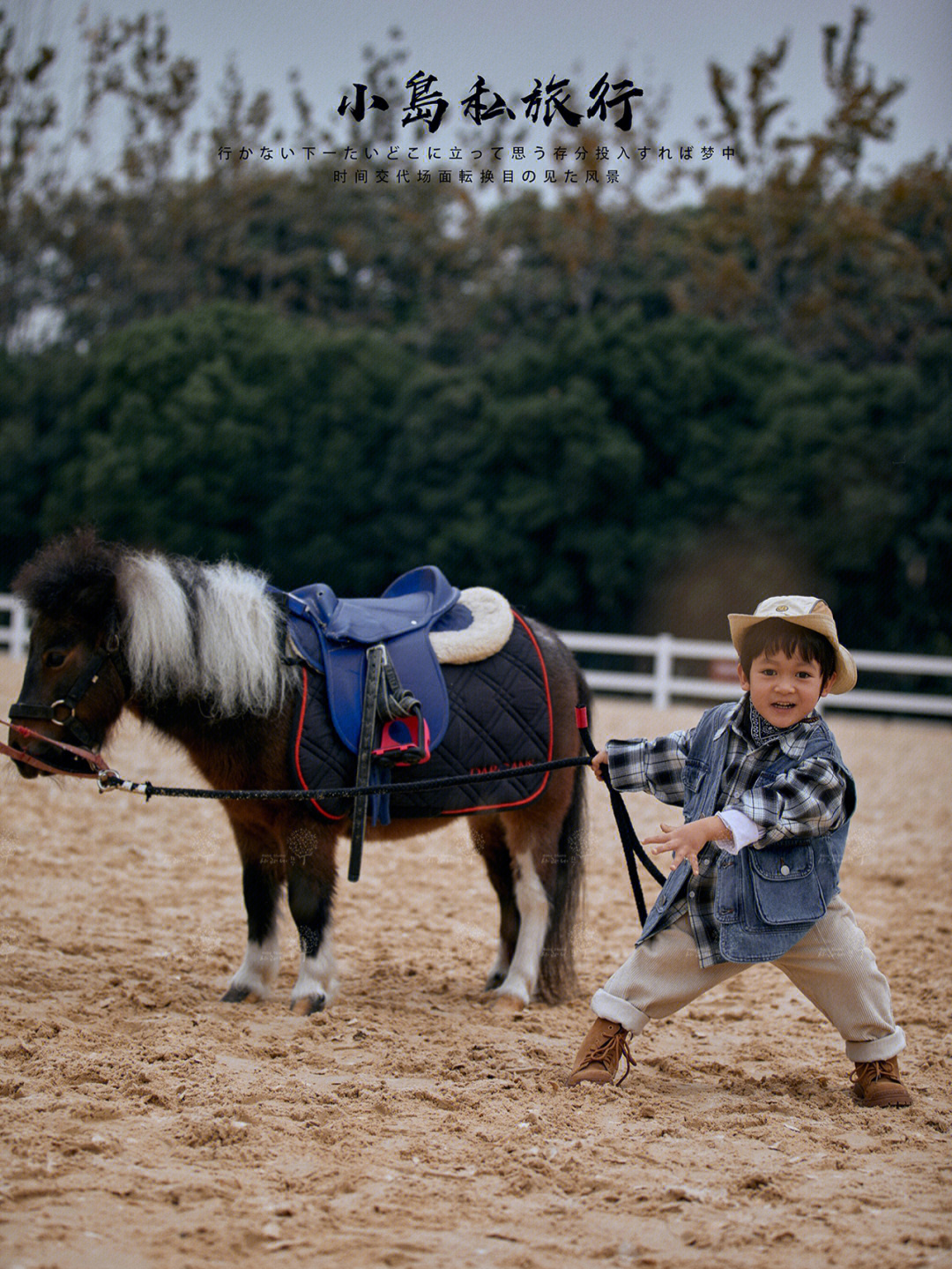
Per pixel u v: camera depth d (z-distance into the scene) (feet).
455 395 85.51
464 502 85.40
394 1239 8.82
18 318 117.19
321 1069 12.83
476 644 15.79
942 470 75.92
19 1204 9.12
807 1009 16.19
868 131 90.94
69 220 117.60
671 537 80.18
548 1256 8.66
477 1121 11.32
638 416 82.58
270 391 90.53
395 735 14.94
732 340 84.07
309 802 14.70
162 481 90.27
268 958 15.61
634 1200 9.66
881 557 79.46
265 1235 8.77
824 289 94.84
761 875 11.53
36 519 99.81
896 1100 12.15
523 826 16.17
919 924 21.29
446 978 17.07
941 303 91.20
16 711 14.35
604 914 21.53
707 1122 11.55
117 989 15.47
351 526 89.71
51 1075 12.00
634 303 90.12
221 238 115.96
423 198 108.99
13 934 17.76
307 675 15.03
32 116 110.73
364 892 22.31
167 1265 8.25
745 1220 9.35
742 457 79.46
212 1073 12.30
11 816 26.84
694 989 12.17
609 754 12.68
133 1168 9.85
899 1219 9.43
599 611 84.89
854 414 77.61
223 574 15.47
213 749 14.97
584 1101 11.93
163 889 21.72
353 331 94.79
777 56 90.12
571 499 80.48
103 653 14.56
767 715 11.80
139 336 94.53
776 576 79.25
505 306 104.94
